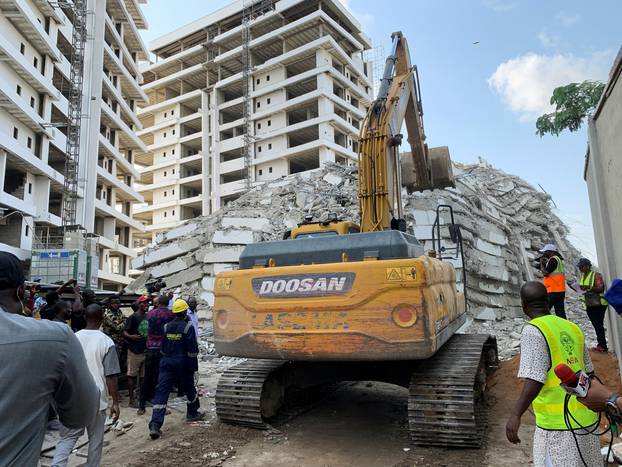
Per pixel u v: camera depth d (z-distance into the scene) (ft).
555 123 34.01
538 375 9.46
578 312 50.78
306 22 209.46
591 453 9.04
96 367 14.53
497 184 70.03
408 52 29.12
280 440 18.62
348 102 222.07
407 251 16.83
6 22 107.65
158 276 61.46
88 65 151.43
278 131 212.43
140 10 202.08
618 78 17.08
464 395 16.46
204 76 257.55
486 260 50.83
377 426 20.26
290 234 22.20
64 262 96.48
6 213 109.19
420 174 32.55
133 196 186.29
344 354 16.07
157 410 19.62
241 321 17.94
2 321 5.80
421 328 15.30
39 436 5.69
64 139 135.95
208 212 236.02
